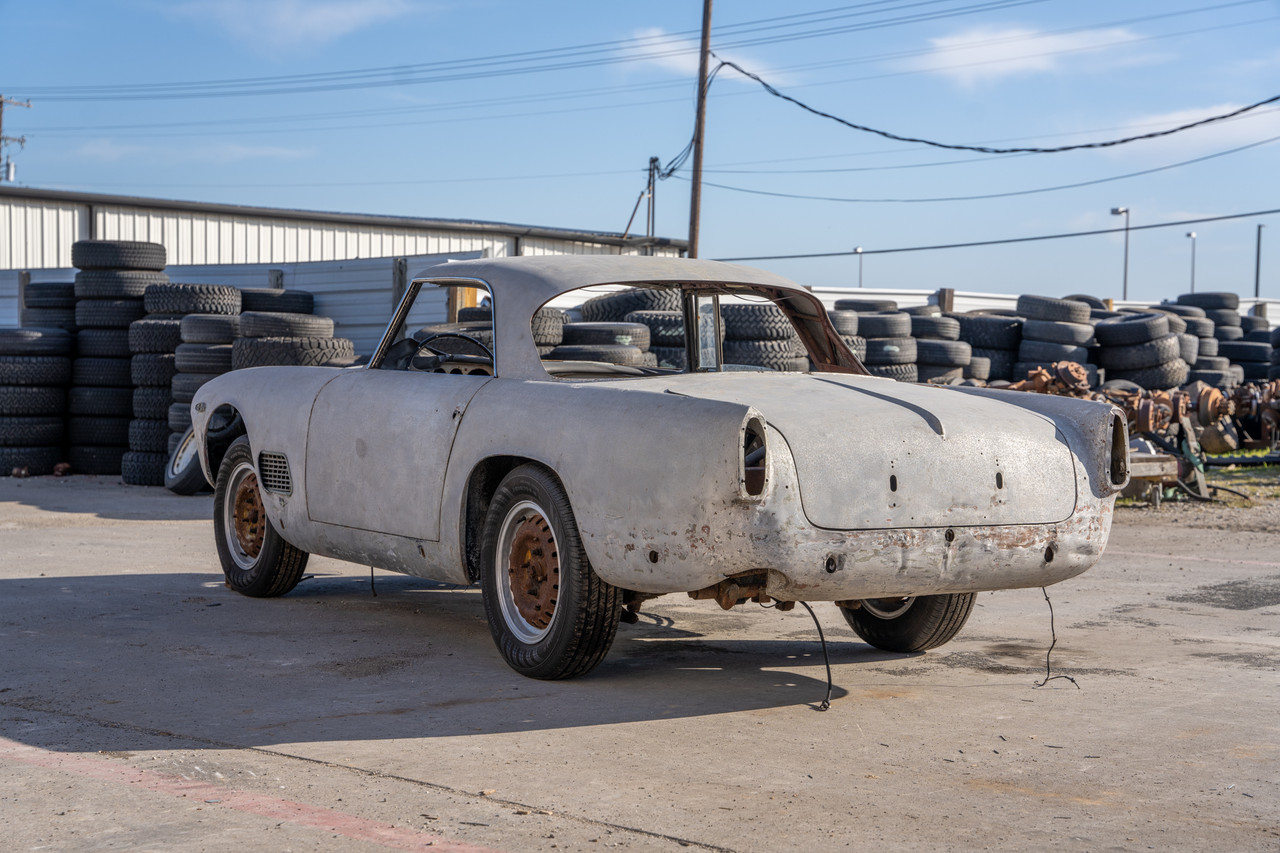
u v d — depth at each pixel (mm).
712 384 4559
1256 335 30281
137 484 13656
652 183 39906
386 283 16406
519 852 2867
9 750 3656
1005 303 27469
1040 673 4988
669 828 3049
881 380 4934
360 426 5500
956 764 3654
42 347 14398
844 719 4191
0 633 5445
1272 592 7168
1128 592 7164
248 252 28688
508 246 32375
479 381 5020
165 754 3631
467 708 4242
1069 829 3080
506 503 4723
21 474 14289
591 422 4309
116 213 27234
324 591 6828
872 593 4152
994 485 4266
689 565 3961
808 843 2959
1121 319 21500
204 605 6277
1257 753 3801
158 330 13648
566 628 4434
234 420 6727
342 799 3240
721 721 4133
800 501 3949
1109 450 4535
